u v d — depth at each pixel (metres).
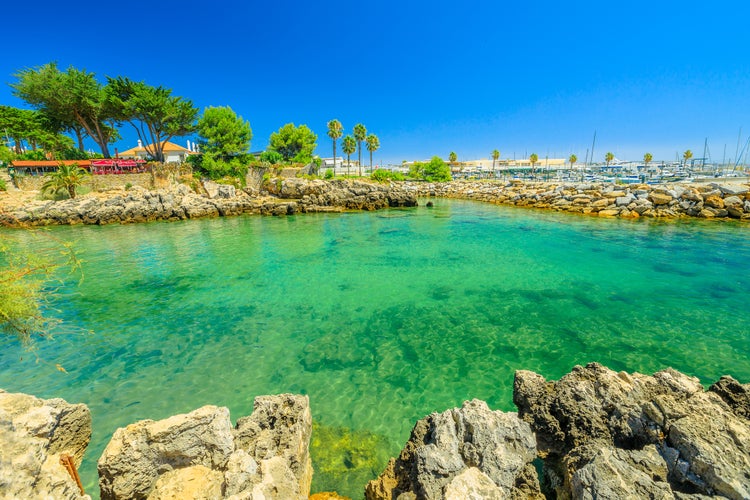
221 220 47.12
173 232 37.47
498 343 12.30
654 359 11.00
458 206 58.66
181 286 18.84
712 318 13.80
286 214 51.88
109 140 70.12
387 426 8.41
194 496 4.71
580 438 6.13
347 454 7.51
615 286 17.66
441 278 19.77
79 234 36.59
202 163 65.62
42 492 3.86
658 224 34.97
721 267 20.41
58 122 59.72
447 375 10.50
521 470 5.55
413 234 33.91
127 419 8.67
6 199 47.38
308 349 12.16
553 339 12.46
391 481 5.99
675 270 20.03
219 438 5.51
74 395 9.58
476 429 5.82
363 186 60.00
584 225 35.59
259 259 24.80
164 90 60.97
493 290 17.59
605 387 6.53
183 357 11.64
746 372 10.23
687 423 5.27
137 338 12.94
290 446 6.37
